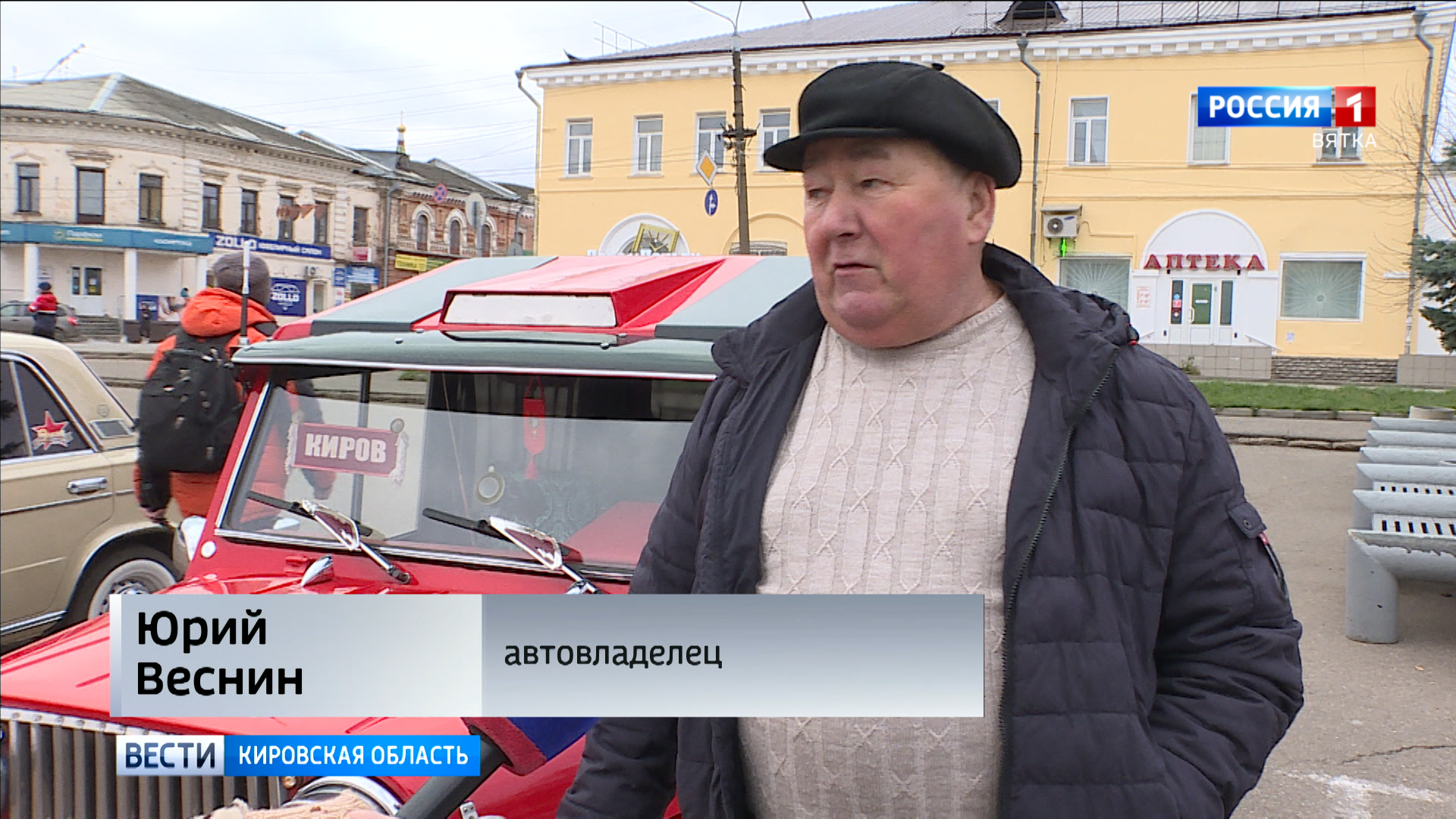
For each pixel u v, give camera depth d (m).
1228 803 1.37
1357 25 24.80
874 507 1.42
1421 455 7.94
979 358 1.47
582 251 31.06
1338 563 7.77
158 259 44.31
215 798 1.90
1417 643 5.87
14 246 43.66
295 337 2.96
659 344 2.42
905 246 1.40
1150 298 26.84
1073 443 1.37
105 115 42.38
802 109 1.45
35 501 4.88
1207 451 1.42
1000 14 30.41
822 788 1.45
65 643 2.27
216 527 2.65
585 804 1.62
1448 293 11.41
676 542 1.65
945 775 1.39
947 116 1.37
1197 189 26.39
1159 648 1.45
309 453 2.66
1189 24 25.77
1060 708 1.30
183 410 4.54
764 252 29.58
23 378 4.98
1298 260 26.00
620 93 30.36
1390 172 23.52
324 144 52.25
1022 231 27.47
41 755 2.02
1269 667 1.40
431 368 2.52
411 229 51.72
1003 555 1.36
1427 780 4.21
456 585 2.39
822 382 1.54
